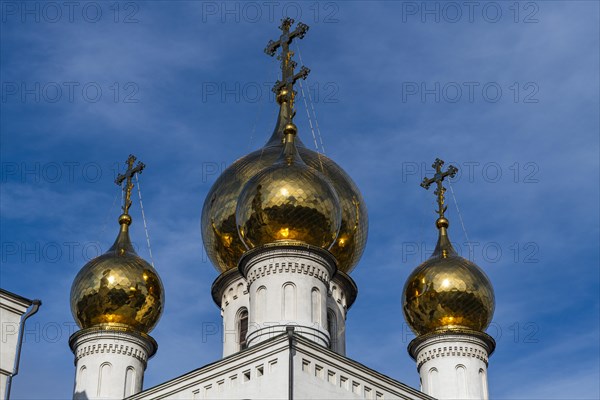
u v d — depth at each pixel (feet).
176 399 230.07
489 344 283.79
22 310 190.60
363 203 293.02
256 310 245.65
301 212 254.27
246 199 258.57
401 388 234.99
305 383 216.95
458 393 275.39
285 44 306.76
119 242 292.40
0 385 184.03
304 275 248.73
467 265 290.97
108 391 266.77
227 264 285.02
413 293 289.74
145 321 280.72
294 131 273.13
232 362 225.15
